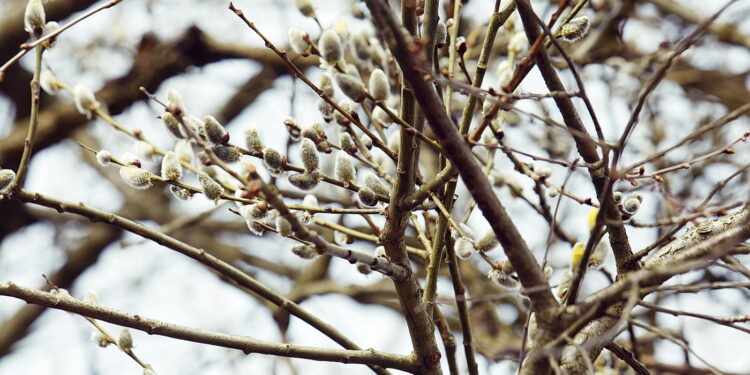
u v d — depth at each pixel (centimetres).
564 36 250
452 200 252
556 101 252
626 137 239
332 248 245
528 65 248
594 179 251
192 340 250
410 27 244
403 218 249
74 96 248
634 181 253
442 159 253
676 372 291
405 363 255
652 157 242
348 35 265
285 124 253
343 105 254
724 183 249
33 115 249
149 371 256
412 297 253
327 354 253
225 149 249
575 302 241
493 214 240
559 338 238
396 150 260
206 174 249
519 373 242
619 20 340
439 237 253
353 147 254
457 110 291
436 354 255
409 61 236
